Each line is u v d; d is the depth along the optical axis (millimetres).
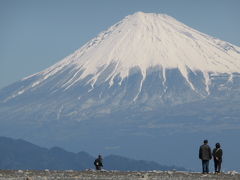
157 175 111125
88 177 105812
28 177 100875
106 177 106000
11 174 109188
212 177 108562
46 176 106125
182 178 105625
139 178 104438
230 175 113750
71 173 114125
